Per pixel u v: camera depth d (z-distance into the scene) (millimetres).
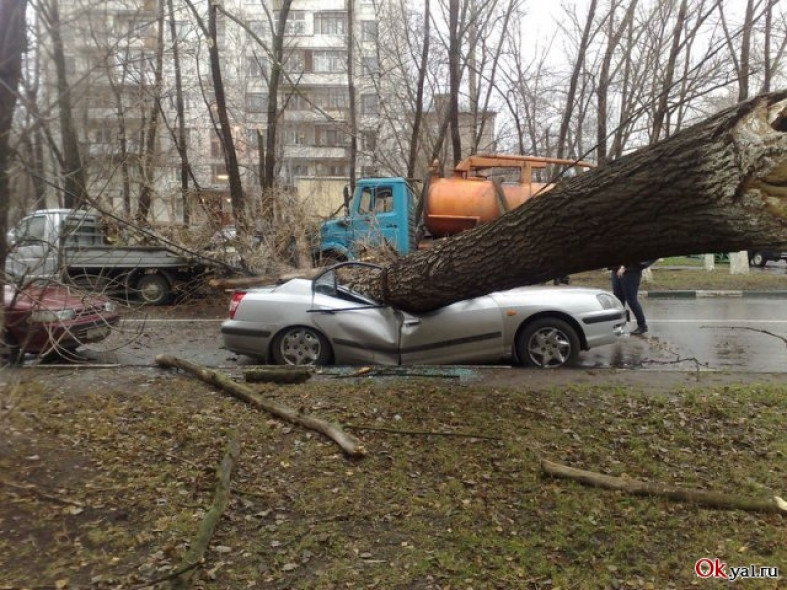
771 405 5293
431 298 6273
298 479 3729
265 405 4922
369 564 2879
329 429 4336
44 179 3215
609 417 4980
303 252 12672
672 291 14914
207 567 2814
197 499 3412
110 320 6812
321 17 38625
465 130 25734
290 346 7254
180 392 5527
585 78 19672
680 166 3666
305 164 35688
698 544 3074
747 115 3369
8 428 4105
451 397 5520
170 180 13617
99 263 10211
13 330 4047
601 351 8750
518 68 20781
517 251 5016
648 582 2771
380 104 23625
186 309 12648
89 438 4227
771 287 15516
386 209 13453
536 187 13484
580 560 2938
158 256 12477
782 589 2703
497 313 7098
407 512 3363
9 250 3336
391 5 21625
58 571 2707
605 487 3645
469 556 2969
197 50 17312
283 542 3037
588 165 13711
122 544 2938
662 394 5648
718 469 4000
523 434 4570
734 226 3494
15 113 2873
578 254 4586
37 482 3488
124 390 5586
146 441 4234
